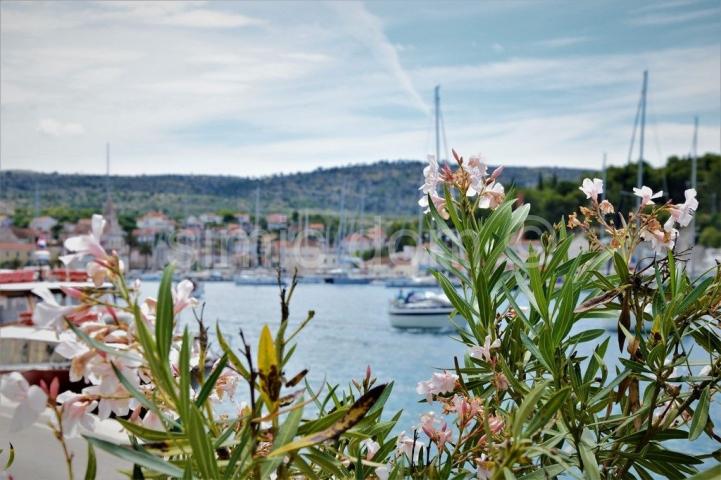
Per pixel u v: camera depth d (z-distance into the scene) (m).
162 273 0.80
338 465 0.99
